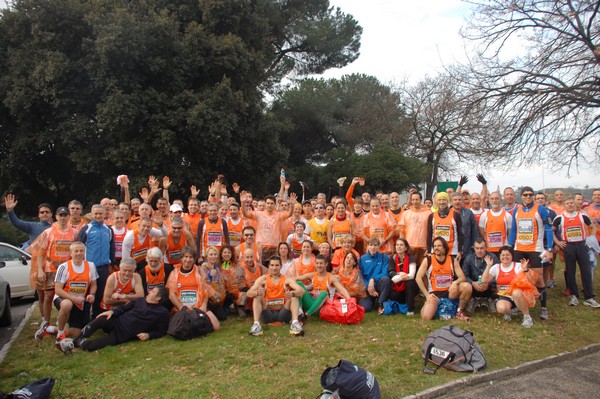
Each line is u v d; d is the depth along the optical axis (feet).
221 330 24.84
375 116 118.73
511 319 26.21
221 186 37.91
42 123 70.49
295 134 121.60
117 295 23.75
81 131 65.05
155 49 67.56
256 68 80.74
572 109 45.34
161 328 23.75
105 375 18.49
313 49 112.16
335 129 121.60
